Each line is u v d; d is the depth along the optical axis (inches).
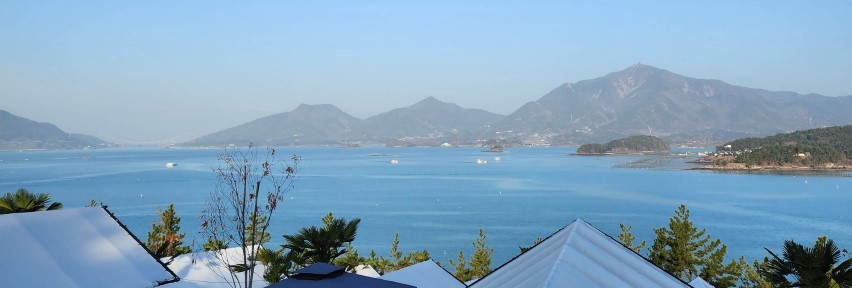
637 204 6176.2
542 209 5743.1
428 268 997.2
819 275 1015.0
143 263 813.2
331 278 605.3
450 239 4062.5
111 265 786.8
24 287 701.3
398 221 4909.0
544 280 529.7
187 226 4220.0
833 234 4293.8
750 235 4286.4
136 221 4515.3
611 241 701.3
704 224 4822.8
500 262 3331.7
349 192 7273.6
